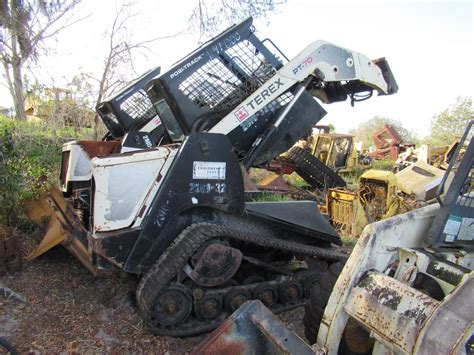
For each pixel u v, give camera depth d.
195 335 3.76
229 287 4.01
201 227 3.84
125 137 5.53
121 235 3.67
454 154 2.80
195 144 3.90
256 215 4.30
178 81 4.46
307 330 3.27
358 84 5.62
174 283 3.71
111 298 4.20
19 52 9.43
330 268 3.31
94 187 3.69
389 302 2.24
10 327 3.41
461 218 2.73
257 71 4.93
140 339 3.51
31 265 4.78
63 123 9.91
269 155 4.87
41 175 6.38
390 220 2.65
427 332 1.97
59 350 3.19
